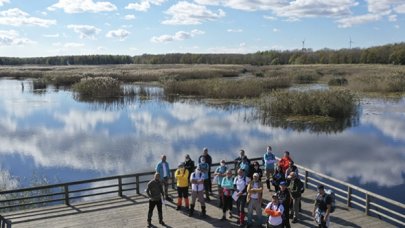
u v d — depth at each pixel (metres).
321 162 22.62
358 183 19.14
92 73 79.12
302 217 12.20
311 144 26.72
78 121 35.75
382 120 34.84
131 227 11.50
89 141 28.31
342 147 25.94
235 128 32.00
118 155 24.59
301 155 24.11
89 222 11.86
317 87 59.38
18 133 31.11
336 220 12.00
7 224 11.58
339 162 22.64
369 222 11.84
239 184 11.44
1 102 48.75
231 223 11.76
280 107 37.88
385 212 15.38
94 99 51.19
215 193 14.63
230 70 85.56
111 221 11.94
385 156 23.75
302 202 13.52
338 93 37.72
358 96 47.28
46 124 34.44
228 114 38.56
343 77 70.88
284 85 60.06
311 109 37.19
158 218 12.16
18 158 24.28
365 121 34.47
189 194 14.34
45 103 47.69
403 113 38.22
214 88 51.28
